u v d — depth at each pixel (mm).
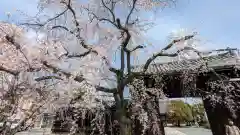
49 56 3900
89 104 3803
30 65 3570
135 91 5191
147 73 5320
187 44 4871
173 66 6305
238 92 5781
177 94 7184
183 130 17016
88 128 4152
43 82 3828
